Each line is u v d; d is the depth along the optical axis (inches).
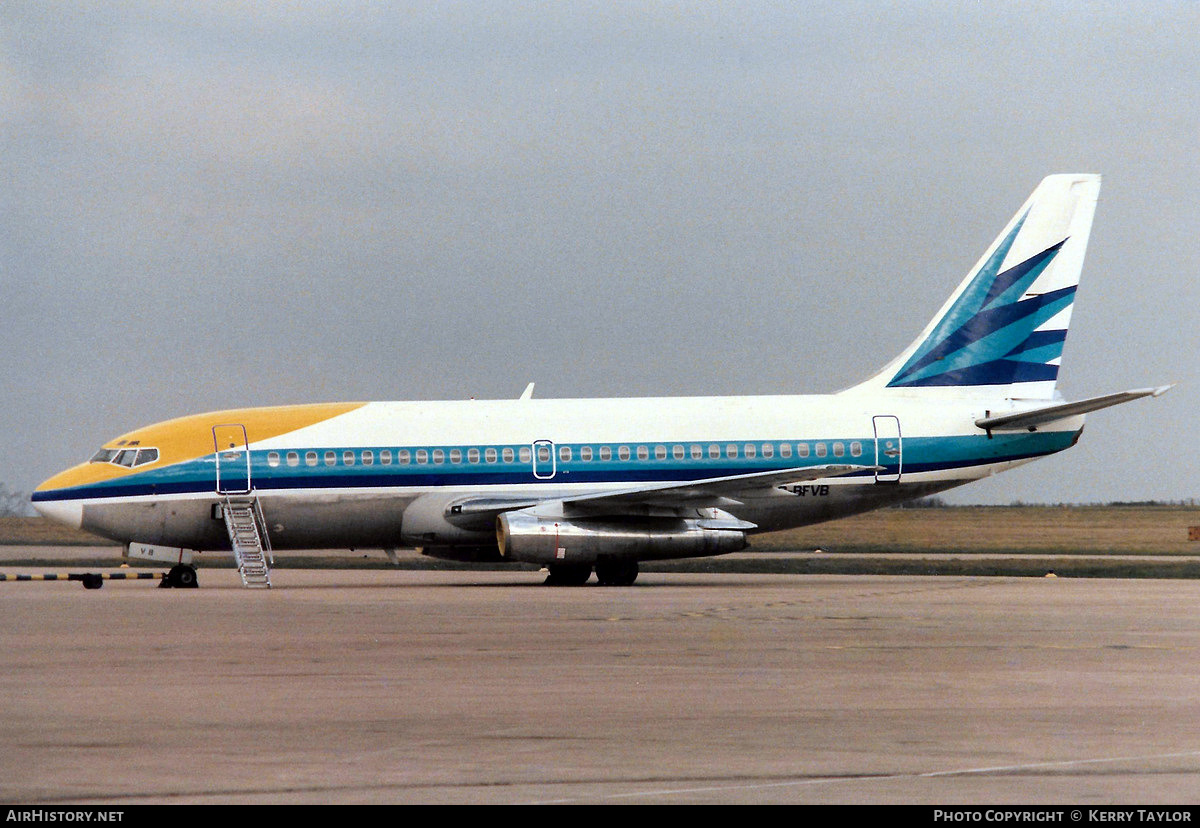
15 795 1539.1
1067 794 1541.6
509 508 5703.7
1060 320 6348.4
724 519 5836.6
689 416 6018.7
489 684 2418.8
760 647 3034.0
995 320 6309.1
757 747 1818.4
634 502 5570.9
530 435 5851.4
